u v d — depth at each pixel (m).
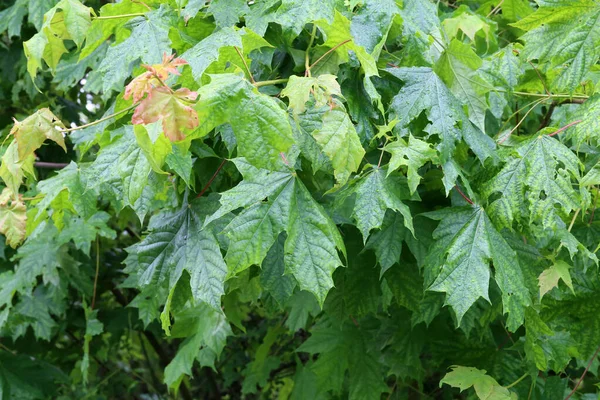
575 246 1.00
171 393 2.70
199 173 1.05
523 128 1.42
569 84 1.00
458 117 0.99
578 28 0.99
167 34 0.99
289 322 1.40
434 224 1.06
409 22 1.03
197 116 0.83
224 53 0.93
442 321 1.30
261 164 0.86
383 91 1.02
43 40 1.00
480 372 1.13
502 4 1.29
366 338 1.40
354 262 1.12
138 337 2.79
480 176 1.03
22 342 1.95
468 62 1.02
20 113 2.07
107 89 0.99
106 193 1.03
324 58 0.97
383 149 0.95
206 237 0.98
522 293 0.99
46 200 1.11
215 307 0.96
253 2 1.02
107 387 2.54
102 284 2.01
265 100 0.86
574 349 1.21
